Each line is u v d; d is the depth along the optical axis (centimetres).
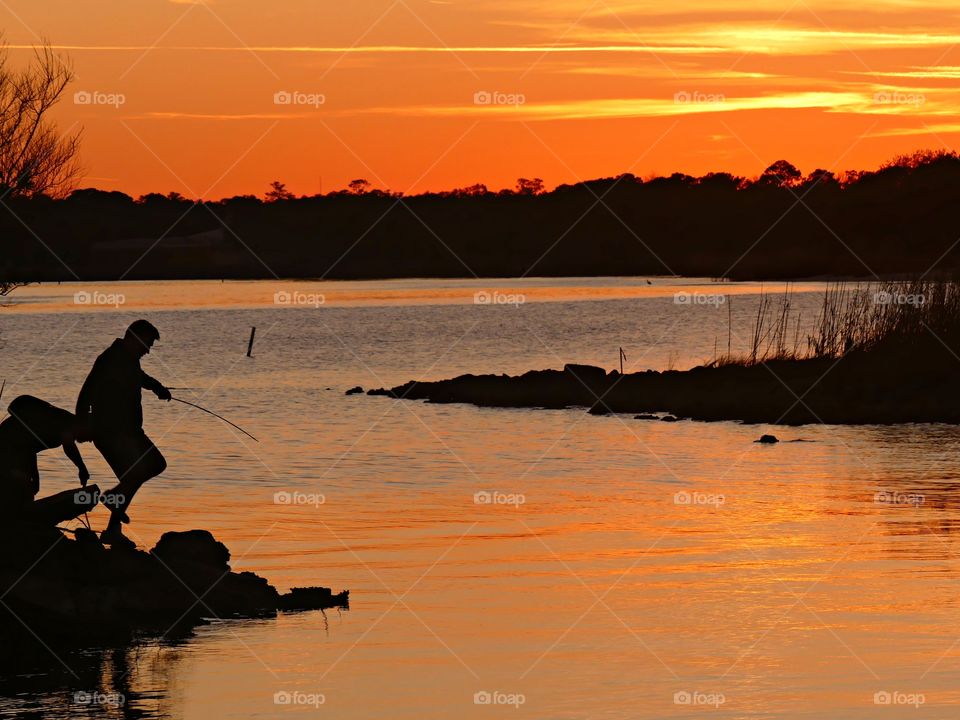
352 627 1459
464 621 1484
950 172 18175
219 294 16162
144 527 2070
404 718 1133
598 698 1187
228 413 4175
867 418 3594
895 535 1991
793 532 2027
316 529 2066
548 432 3497
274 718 1134
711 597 1591
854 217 17975
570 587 1653
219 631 1445
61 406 4453
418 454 3070
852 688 1212
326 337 8662
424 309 12112
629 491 2470
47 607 1463
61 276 16112
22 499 1535
